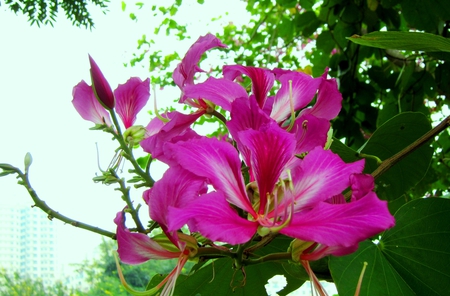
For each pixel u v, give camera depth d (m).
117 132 0.38
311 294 0.31
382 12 1.03
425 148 0.60
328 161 0.31
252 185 0.32
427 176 0.95
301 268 0.41
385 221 0.26
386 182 0.62
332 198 0.31
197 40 0.39
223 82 0.35
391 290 0.39
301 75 0.38
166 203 0.30
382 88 1.05
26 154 0.35
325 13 1.09
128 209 0.34
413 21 0.89
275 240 0.46
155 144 0.36
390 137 0.60
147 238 0.31
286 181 0.31
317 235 0.27
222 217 0.28
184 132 0.36
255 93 0.37
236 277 0.49
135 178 0.39
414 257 0.41
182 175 0.30
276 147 0.31
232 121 0.32
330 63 1.07
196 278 0.48
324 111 0.40
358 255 0.39
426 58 0.98
